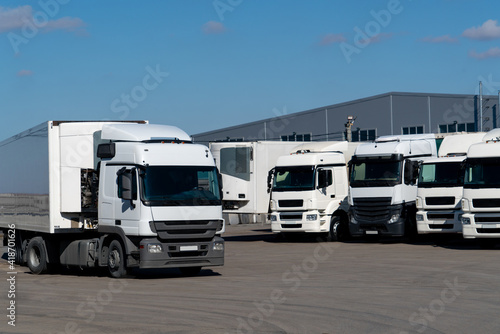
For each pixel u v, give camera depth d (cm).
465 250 2014
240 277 1477
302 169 2409
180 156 1459
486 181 2005
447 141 2350
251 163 2486
